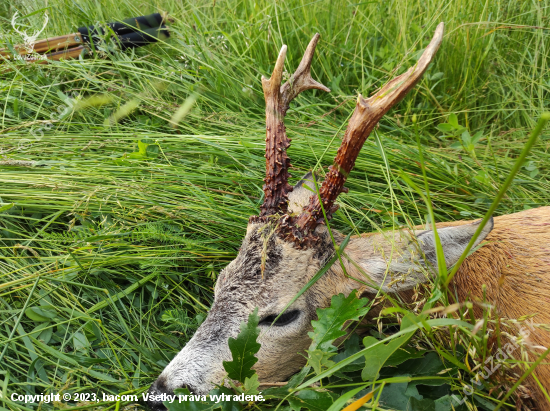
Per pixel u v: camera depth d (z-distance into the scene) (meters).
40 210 0.55
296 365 0.41
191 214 0.54
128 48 0.79
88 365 0.43
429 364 0.38
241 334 0.35
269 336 0.39
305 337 0.40
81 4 0.85
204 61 0.76
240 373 0.36
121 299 0.49
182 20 0.85
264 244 0.37
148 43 0.80
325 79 0.79
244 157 0.63
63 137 0.64
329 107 0.75
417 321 0.30
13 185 0.56
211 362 0.38
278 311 0.38
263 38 0.79
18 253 0.51
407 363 0.39
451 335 0.35
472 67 0.79
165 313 0.47
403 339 0.32
